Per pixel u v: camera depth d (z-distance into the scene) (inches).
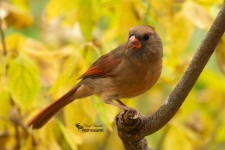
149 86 395.5
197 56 317.4
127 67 387.2
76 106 399.5
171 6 421.1
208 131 503.8
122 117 339.3
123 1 438.9
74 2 413.7
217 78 500.1
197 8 419.8
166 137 454.3
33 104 415.8
